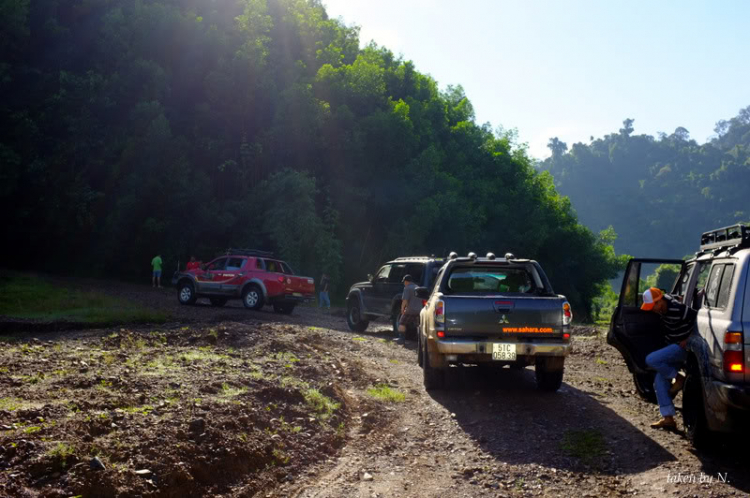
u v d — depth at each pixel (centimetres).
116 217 3209
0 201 3425
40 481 385
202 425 513
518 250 4791
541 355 760
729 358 492
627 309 803
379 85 4125
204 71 3756
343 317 2314
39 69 3703
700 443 548
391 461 550
